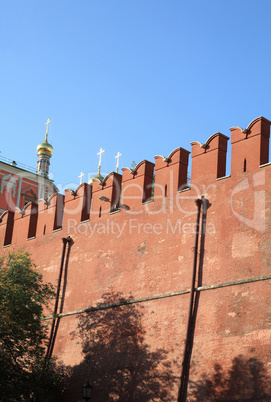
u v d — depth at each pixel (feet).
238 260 78.02
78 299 97.35
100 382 87.81
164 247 87.56
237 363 72.95
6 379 87.15
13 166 171.12
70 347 94.79
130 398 82.79
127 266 91.76
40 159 193.36
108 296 92.58
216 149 85.71
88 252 99.30
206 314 78.54
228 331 75.41
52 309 100.83
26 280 92.58
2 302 86.22
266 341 71.36
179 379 77.82
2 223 117.80
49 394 90.58
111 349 88.43
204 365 76.02
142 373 82.69
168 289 84.43
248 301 74.90
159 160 93.15
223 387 73.05
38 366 91.40
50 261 104.99
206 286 79.77
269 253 75.10
